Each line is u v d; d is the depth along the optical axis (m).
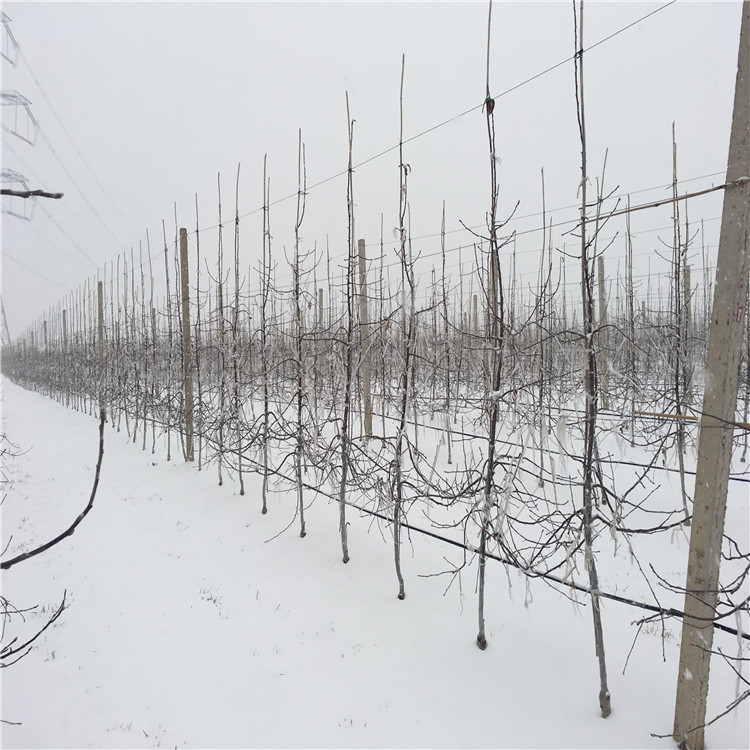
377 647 5.58
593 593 4.44
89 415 25.14
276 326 11.52
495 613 6.04
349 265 7.31
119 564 7.71
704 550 3.77
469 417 15.59
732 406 3.66
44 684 5.12
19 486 12.03
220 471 11.45
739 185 3.52
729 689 4.67
